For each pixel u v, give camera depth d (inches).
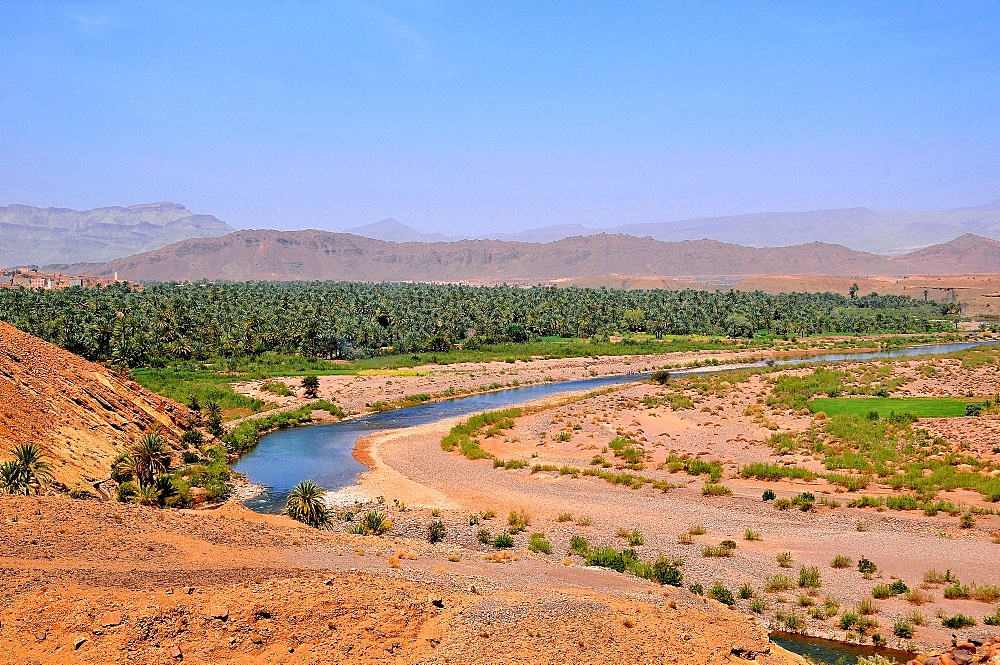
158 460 2429.9
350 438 3371.1
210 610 954.1
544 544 1781.5
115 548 1171.3
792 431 3009.4
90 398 2837.1
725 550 1718.8
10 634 859.4
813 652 1230.3
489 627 997.2
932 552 1667.1
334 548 1435.8
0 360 2632.9
